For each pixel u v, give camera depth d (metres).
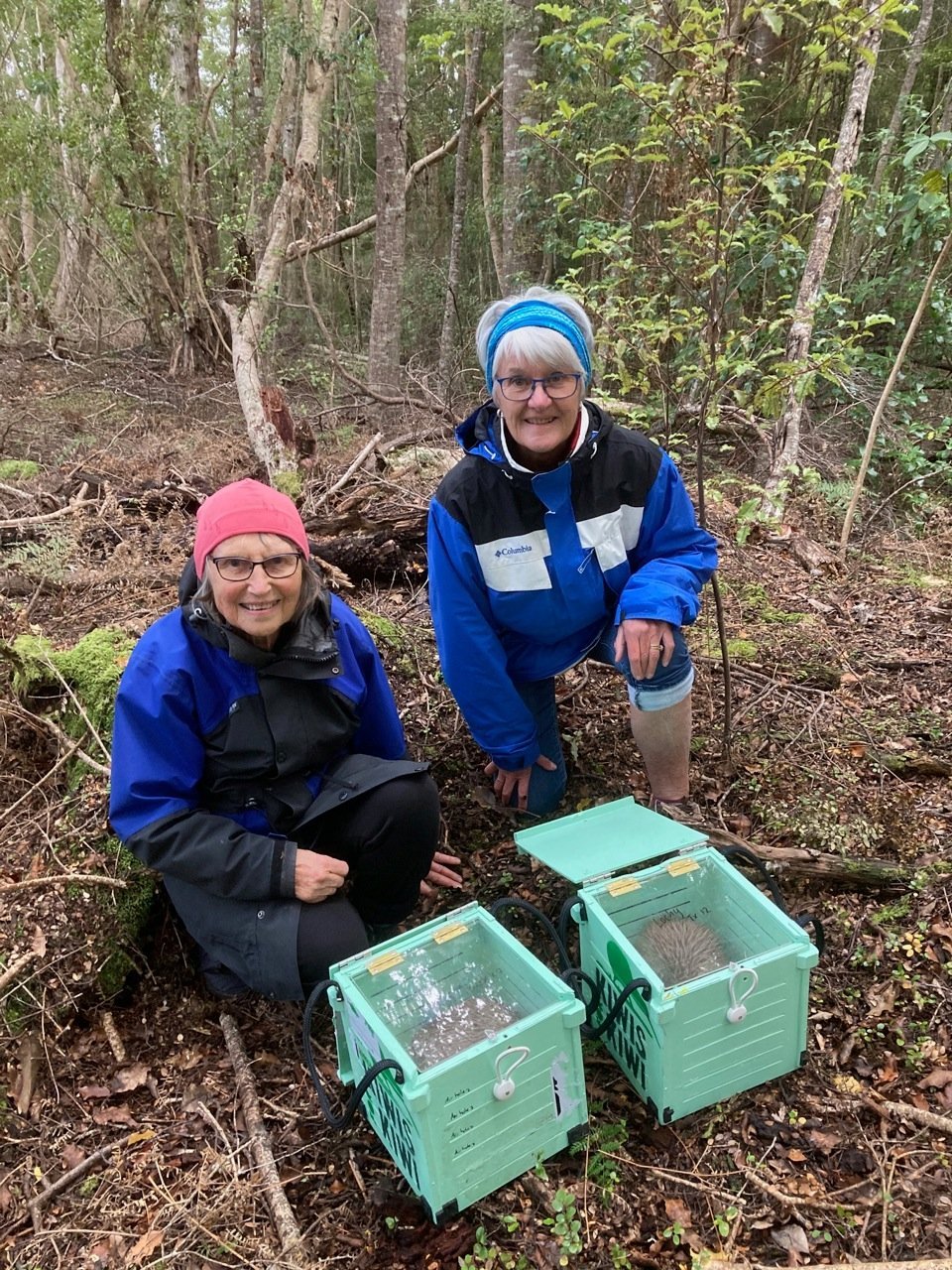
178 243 11.41
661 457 2.25
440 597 2.26
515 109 7.84
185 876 1.87
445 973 1.80
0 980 1.93
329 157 14.31
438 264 15.23
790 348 4.51
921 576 4.39
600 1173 1.64
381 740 2.24
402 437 6.02
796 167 2.92
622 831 2.03
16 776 2.66
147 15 10.02
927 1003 1.97
